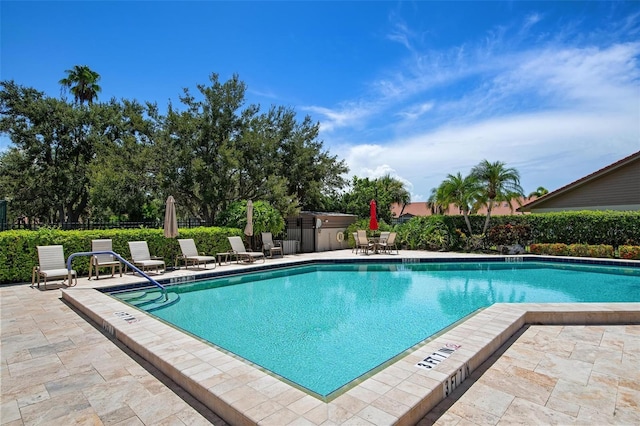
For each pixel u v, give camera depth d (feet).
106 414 9.83
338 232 67.97
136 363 13.44
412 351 13.66
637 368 12.80
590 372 12.45
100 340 16.16
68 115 77.05
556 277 38.78
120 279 32.32
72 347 15.21
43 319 19.69
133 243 36.19
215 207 62.64
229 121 62.13
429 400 9.91
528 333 16.87
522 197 61.16
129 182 56.65
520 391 11.06
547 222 55.01
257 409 9.05
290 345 17.61
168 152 57.11
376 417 8.64
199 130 59.93
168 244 40.75
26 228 40.04
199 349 13.60
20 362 13.57
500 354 14.19
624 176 56.13
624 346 15.14
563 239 53.72
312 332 19.63
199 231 44.24
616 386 11.36
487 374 12.32
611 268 42.93
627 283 35.09
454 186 60.39
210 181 58.13
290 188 77.92
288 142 75.36
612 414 9.68
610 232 50.14
